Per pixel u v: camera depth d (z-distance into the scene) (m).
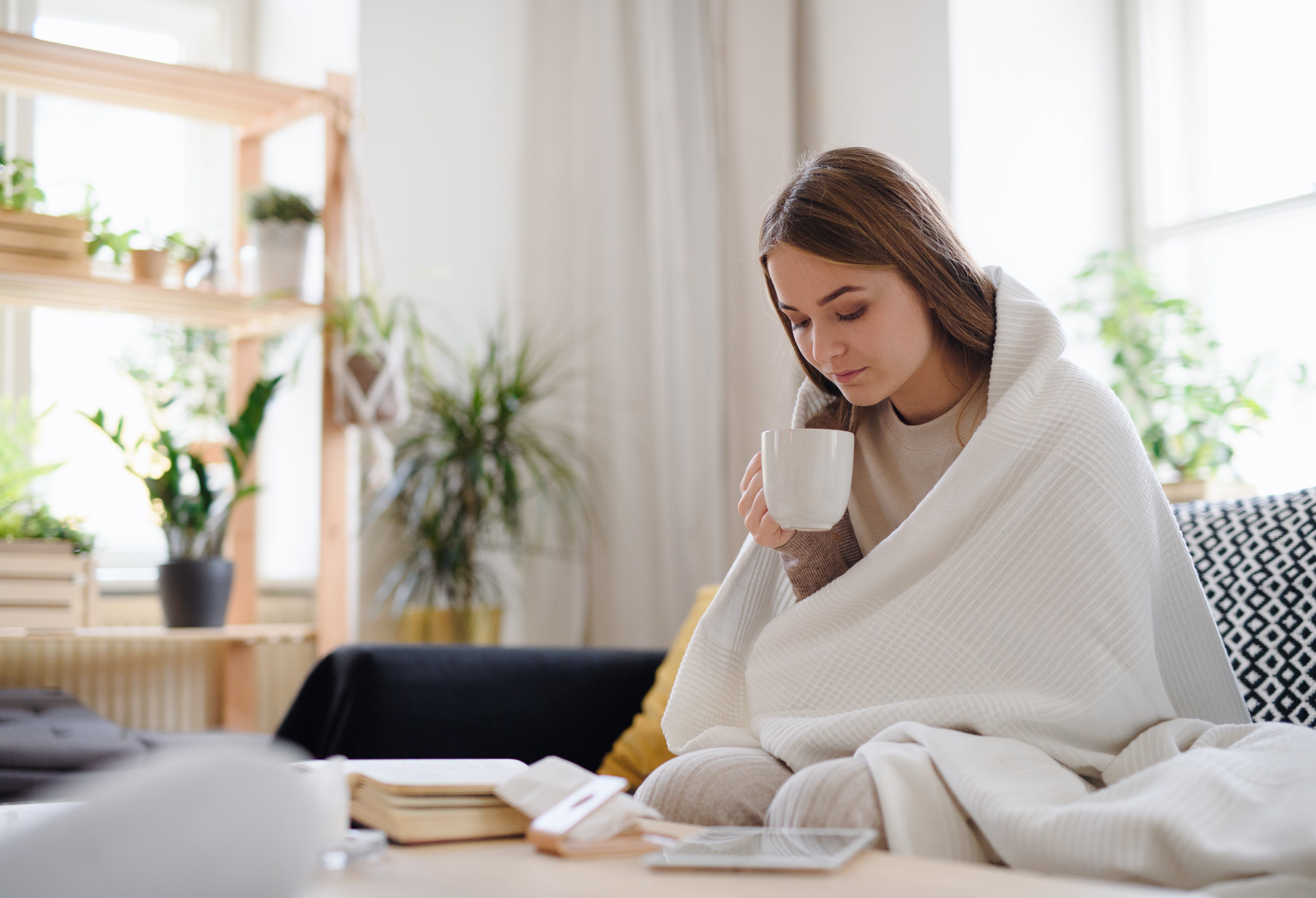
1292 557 1.30
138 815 0.40
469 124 3.07
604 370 3.00
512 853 0.70
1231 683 1.09
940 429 1.13
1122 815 0.72
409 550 2.87
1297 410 2.21
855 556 1.18
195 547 2.50
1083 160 2.47
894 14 2.46
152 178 3.29
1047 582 0.97
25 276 2.30
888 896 0.56
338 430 2.59
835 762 0.84
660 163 2.93
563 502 2.96
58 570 2.36
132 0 3.28
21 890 0.38
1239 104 2.39
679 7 3.01
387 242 2.94
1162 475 2.24
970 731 0.94
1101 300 2.37
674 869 0.63
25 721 2.02
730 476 2.68
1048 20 2.46
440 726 1.65
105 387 3.11
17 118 3.08
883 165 1.06
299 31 3.24
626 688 1.82
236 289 2.71
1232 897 0.67
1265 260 2.32
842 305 1.02
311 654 2.99
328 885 0.59
